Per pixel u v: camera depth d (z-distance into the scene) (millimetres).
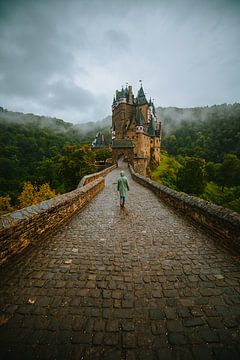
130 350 2227
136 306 2871
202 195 54031
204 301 2980
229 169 68125
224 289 3254
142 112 73750
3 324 2506
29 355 2143
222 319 2648
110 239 5344
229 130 121312
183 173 49312
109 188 16438
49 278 3498
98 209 8859
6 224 3766
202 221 6094
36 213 4844
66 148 42938
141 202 10508
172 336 2400
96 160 63094
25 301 2914
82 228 6207
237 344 2305
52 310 2762
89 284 3359
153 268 3898
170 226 6480
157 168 68688
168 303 2939
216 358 2146
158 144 77438
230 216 4754
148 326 2535
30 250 4496
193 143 132125
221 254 4488
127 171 37500
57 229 6062
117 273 3717
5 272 3553
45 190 39969
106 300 2986
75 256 4348
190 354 2188
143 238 5434
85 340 2330
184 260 4215
